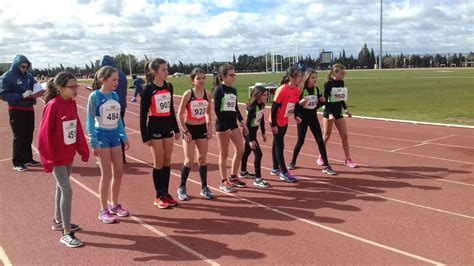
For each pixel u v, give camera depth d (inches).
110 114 216.4
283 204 249.0
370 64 4057.6
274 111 288.7
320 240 195.9
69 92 189.9
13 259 181.8
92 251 188.7
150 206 248.2
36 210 245.1
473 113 653.3
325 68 3563.0
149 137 236.5
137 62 3137.3
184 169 255.9
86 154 208.7
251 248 188.5
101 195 224.1
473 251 181.8
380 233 203.0
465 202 247.0
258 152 284.4
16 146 336.5
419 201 249.8
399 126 543.5
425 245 188.7
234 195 267.6
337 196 262.4
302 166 340.8
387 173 315.9
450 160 353.7
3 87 328.8
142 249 190.1
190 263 175.2
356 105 823.1
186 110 252.7
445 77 1836.9
